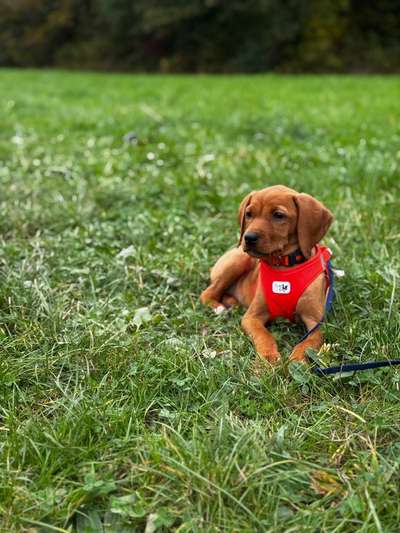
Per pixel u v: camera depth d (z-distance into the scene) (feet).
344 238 4.52
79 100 13.79
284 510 2.19
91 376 2.96
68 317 3.51
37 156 7.34
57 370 3.02
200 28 28.53
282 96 13.82
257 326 3.31
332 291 3.45
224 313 3.59
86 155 7.34
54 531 2.13
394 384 2.81
